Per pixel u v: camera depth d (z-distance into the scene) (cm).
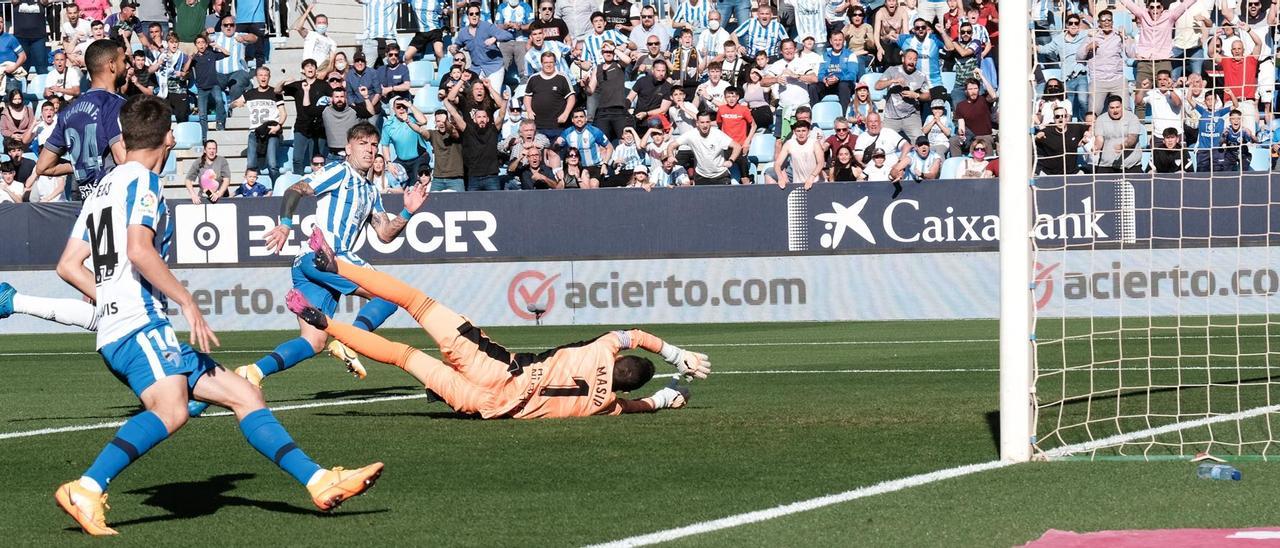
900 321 3203
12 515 1019
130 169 923
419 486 1109
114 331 922
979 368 2056
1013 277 1172
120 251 921
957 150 3531
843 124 3359
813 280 3306
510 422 1463
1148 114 3127
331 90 3775
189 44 4225
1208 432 1365
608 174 3572
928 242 3266
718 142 3466
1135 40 3284
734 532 923
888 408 1570
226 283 3466
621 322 3366
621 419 1479
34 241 3506
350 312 3416
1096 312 3152
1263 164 3105
